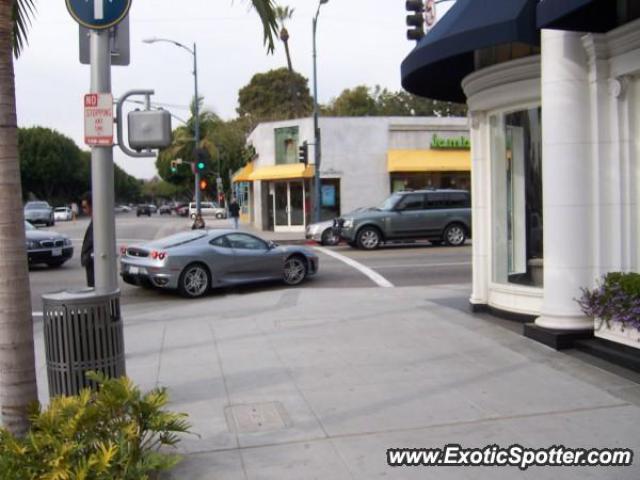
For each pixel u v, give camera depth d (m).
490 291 9.55
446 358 7.15
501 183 9.28
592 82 7.16
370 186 32.38
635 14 6.88
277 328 9.09
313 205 32.88
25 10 5.89
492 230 9.47
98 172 5.42
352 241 21.97
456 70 10.18
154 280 12.75
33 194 83.69
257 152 36.50
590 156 7.25
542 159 8.05
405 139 32.44
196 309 11.08
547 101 7.38
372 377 6.50
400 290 12.82
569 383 6.09
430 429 5.05
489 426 5.07
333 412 5.50
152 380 6.62
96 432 3.93
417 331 8.59
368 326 9.02
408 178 32.56
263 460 4.56
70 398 4.16
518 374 6.44
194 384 6.44
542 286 8.59
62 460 3.61
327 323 9.33
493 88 8.86
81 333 4.99
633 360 6.40
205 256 13.00
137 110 5.80
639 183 7.10
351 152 32.22
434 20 14.10
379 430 5.06
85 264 9.49
